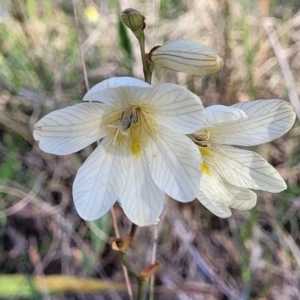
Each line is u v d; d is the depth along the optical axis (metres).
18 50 0.20
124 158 0.10
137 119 0.10
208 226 0.18
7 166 0.18
